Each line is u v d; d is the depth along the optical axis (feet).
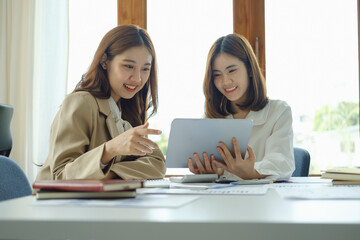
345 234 1.81
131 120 6.15
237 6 10.85
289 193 3.16
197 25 10.99
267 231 1.84
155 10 11.04
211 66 6.91
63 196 2.82
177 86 10.91
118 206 2.44
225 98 7.04
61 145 4.69
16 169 4.14
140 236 1.89
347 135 10.75
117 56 5.58
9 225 1.97
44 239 1.95
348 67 10.85
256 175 5.14
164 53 10.99
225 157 4.93
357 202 2.65
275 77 10.87
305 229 1.83
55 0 10.73
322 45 10.87
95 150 4.04
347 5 10.91
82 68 11.01
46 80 10.57
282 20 10.91
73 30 11.05
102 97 5.32
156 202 2.61
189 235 1.86
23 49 10.81
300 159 7.11
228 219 1.93
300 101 10.82
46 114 10.52
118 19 10.95
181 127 4.81
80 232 1.93
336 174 4.25
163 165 5.40
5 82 10.75
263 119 6.61
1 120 6.64
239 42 6.72
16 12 10.82
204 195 3.12
